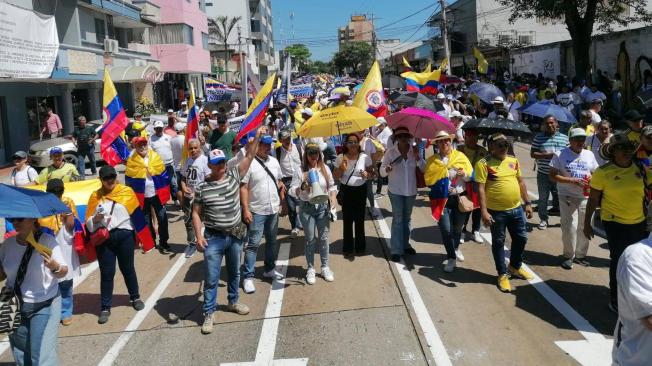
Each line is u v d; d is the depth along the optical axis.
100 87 26.78
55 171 8.38
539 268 6.82
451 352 4.82
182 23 37.41
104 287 5.92
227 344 5.20
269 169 6.58
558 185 6.77
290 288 6.51
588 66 22.14
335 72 118.00
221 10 70.81
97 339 5.46
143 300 6.45
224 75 56.91
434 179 6.64
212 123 12.81
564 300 5.84
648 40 20.28
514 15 24.22
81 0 23.86
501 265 6.16
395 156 7.14
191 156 8.11
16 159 9.12
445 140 6.64
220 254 5.59
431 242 8.09
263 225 6.57
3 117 19.08
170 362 4.93
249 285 6.42
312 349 5.00
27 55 15.78
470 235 8.37
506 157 6.13
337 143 10.87
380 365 4.67
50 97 22.45
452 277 6.61
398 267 7.01
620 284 2.87
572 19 22.05
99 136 18.06
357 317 5.61
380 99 10.52
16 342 4.27
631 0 23.62
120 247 5.96
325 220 6.61
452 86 27.97
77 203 7.84
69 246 5.59
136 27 32.59
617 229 5.34
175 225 10.02
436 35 51.81
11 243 4.22
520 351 4.79
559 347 4.84
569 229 6.67
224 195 5.56
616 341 3.06
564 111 8.49
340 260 7.43
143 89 31.97
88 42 24.81
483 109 13.89
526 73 28.47
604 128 7.91
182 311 6.07
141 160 8.08
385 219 9.52
